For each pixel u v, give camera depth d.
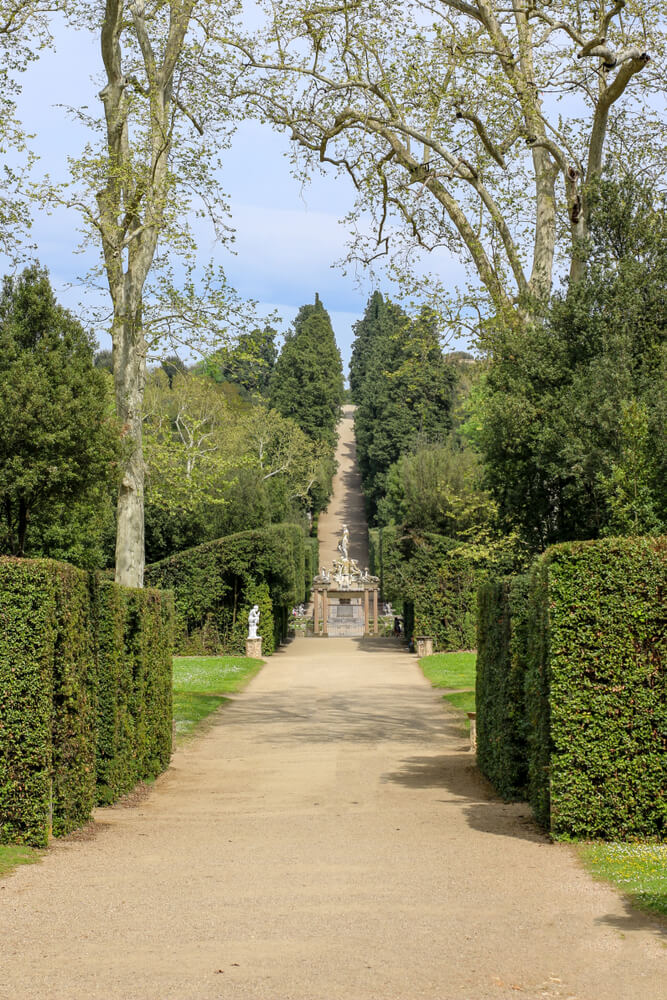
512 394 18.12
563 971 5.46
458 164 18.95
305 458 73.62
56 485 19.34
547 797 10.05
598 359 17.39
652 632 9.47
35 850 9.09
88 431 19.12
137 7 19.84
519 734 12.45
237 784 14.48
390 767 15.98
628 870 7.84
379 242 20.45
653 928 6.25
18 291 19.61
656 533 13.22
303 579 59.72
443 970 5.48
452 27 18.08
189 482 25.39
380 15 18.64
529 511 18.89
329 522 103.50
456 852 8.94
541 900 7.04
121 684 13.00
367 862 8.54
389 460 93.81
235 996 5.06
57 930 6.33
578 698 9.49
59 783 9.84
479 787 13.84
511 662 12.51
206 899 7.17
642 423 14.00
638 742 9.38
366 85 19.08
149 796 13.45
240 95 20.12
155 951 5.86
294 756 17.55
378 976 5.38
